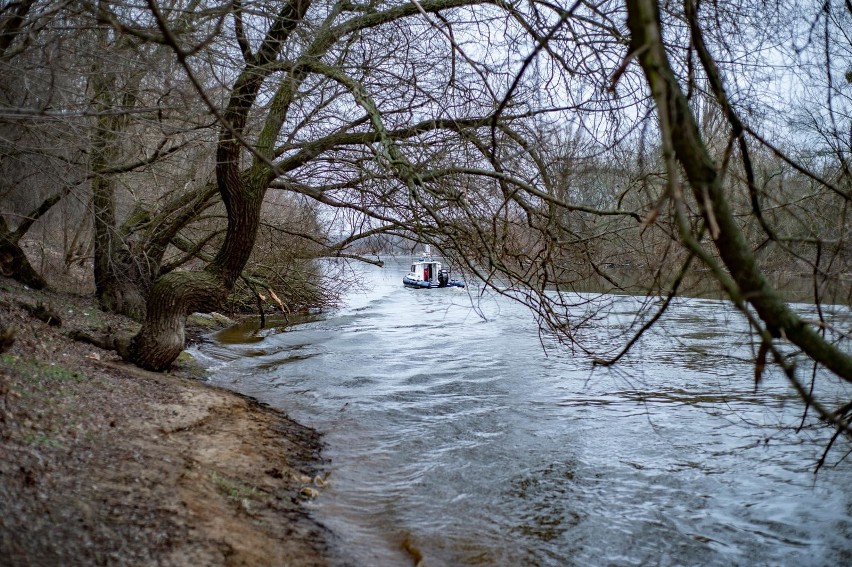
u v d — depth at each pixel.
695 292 6.48
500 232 9.68
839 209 6.36
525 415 10.88
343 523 6.44
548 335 19.53
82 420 6.65
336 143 10.41
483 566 5.80
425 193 9.06
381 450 9.02
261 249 19.80
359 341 18.83
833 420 3.13
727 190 6.03
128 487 5.32
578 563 6.00
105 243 16.08
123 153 14.65
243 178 10.32
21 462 5.05
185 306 10.91
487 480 7.97
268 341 18.44
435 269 41.66
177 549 4.57
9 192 12.70
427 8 9.63
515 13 7.80
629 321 20.47
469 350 17.28
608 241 8.45
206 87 10.46
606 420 10.60
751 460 8.71
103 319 14.39
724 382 13.17
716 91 3.84
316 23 10.16
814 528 6.77
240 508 5.93
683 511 7.18
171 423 7.84
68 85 9.30
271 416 10.02
